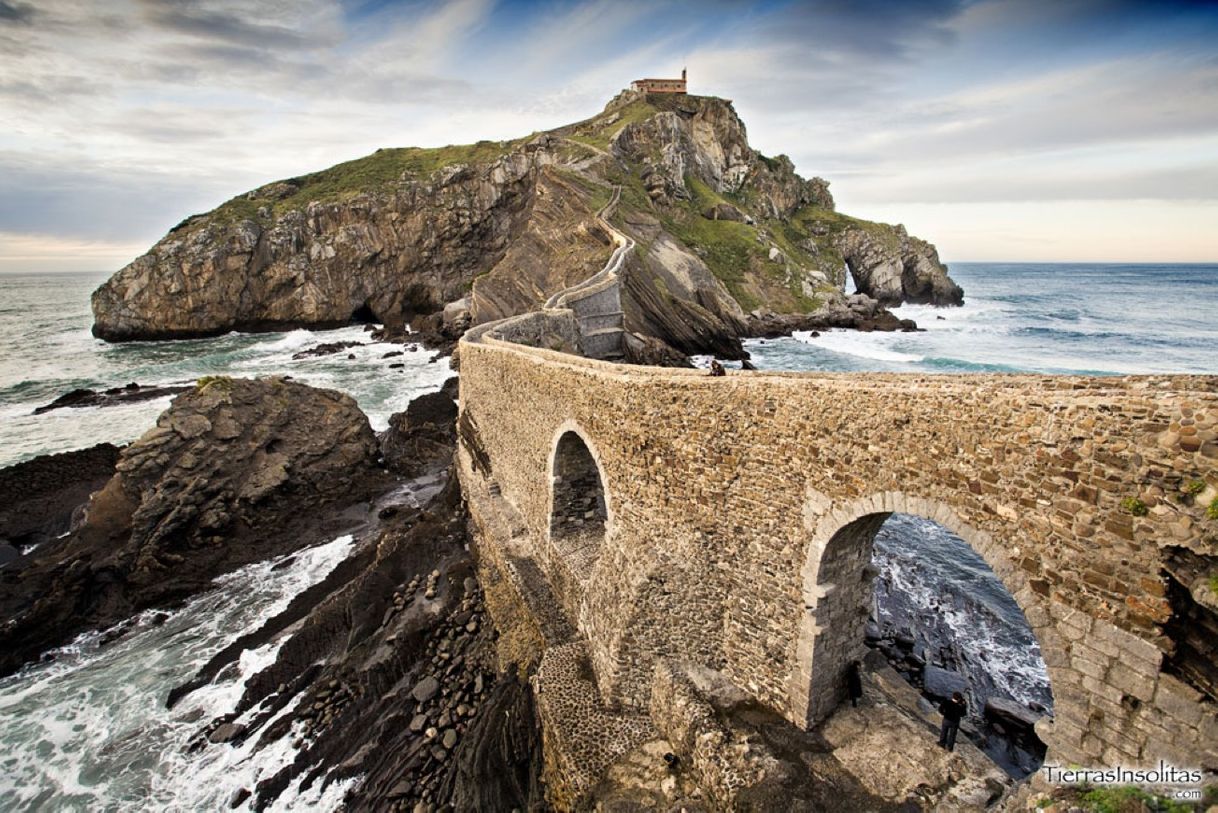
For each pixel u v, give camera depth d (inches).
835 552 440.5
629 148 3737.7
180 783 634.8
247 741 685.3
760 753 436.1
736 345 2422.5
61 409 1863.9
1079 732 309.7
